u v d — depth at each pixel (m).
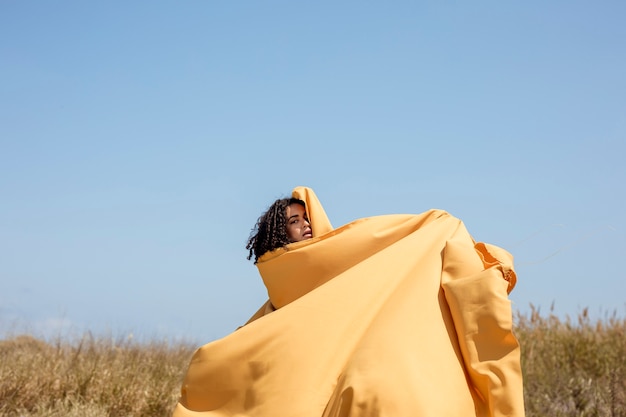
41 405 8.02
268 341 4.76
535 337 11.03
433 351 4.53
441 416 4.15
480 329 4.59
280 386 4.59
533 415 8.42
